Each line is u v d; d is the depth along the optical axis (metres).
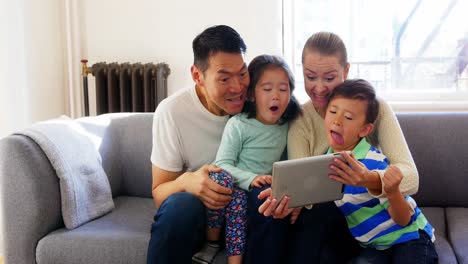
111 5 2.84
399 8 2.69
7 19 2.48
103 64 2.73
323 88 1.50
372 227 1.35
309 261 1.34
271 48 2.67
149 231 1.57
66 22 2.85
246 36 2.70
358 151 1.40
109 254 1.50
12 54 2.50
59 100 2.88
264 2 2.65
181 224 1.35
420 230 1.36
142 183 2.02
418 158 1.84
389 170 1.27
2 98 2.47
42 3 2.71
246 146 1.51
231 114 1.56
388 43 2.73
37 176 1.54
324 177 1.27
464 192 1.82
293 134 1.55
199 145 1.58
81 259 1.51
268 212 1.28
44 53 2.74
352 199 1.37
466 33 2.64
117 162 2.01
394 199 1.28
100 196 1.74
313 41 1.51
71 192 1.59
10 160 1.54
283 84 1.46
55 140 1.63
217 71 1.42
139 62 2.80
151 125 2.03
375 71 2.76
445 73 2.71
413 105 2.48
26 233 1.55
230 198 1.41
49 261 1.53
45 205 1.55
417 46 2.71
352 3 2.71
